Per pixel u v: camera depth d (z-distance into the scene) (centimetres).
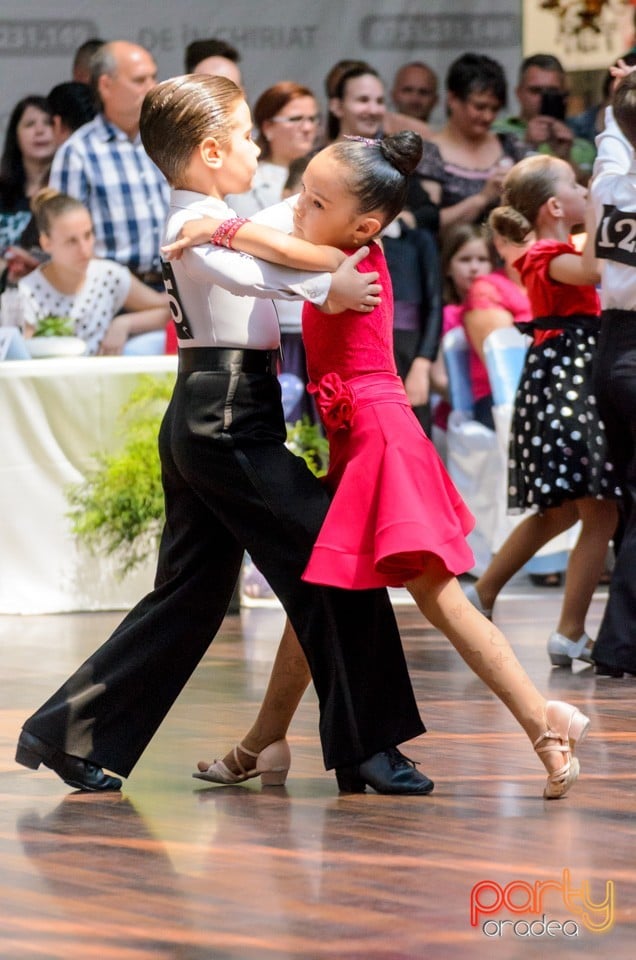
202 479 598
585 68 1591
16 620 1185
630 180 879
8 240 1421
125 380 1229
